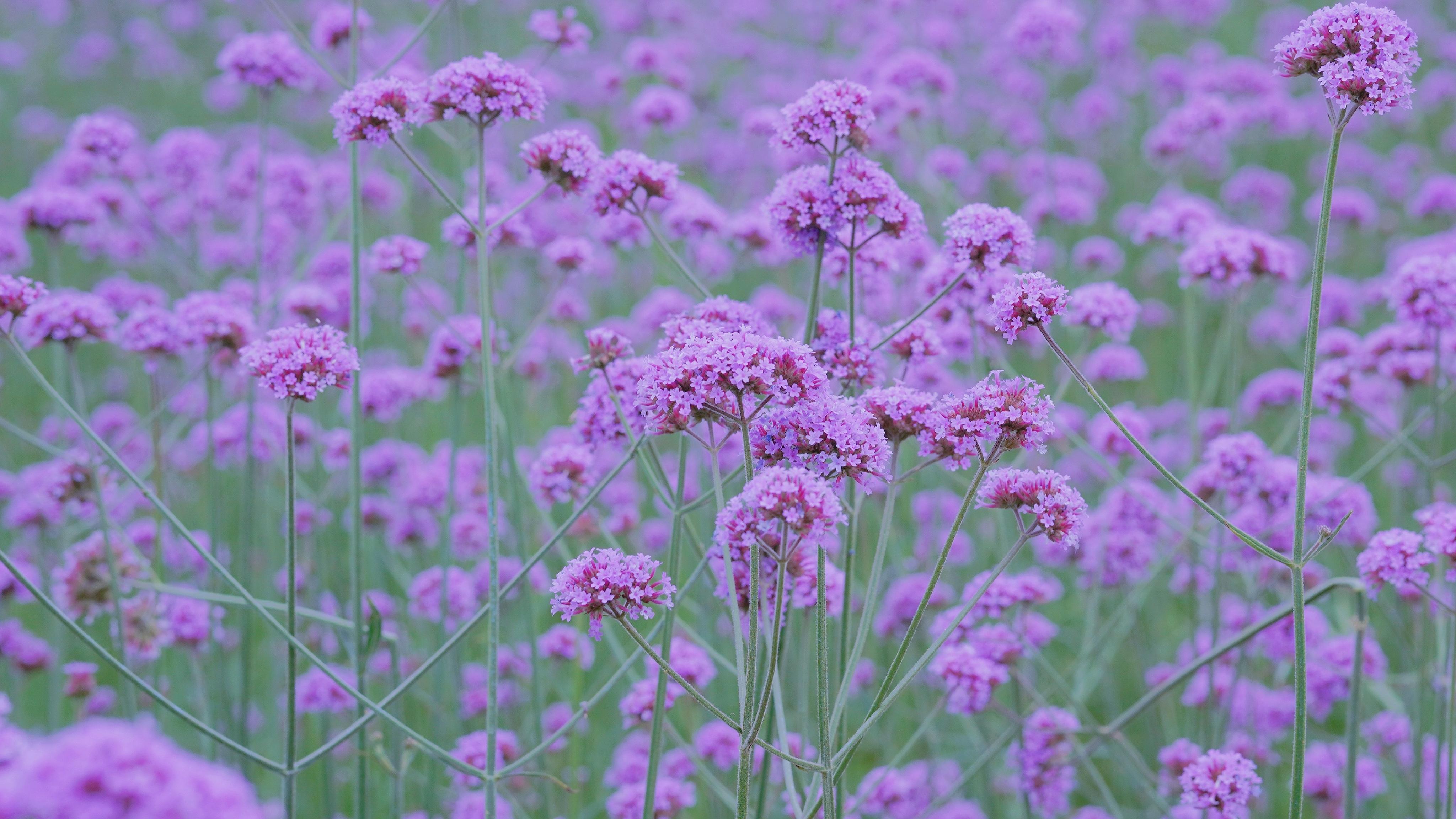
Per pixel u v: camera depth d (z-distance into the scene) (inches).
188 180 97.5
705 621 72.3
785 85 159.0
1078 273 107.8
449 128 117.7
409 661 74.3
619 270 117.7
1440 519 61.9
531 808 71.2
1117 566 73.7
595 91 144.9
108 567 68.1
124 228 103.9
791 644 69.2
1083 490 92.9
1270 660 75.3
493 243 70.7
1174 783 68.0
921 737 75.2
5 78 198.1
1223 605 78.5
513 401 72.9
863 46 154.9
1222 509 72.7
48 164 144.2
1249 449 70.4
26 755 50.1
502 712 72.4
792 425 56.4
